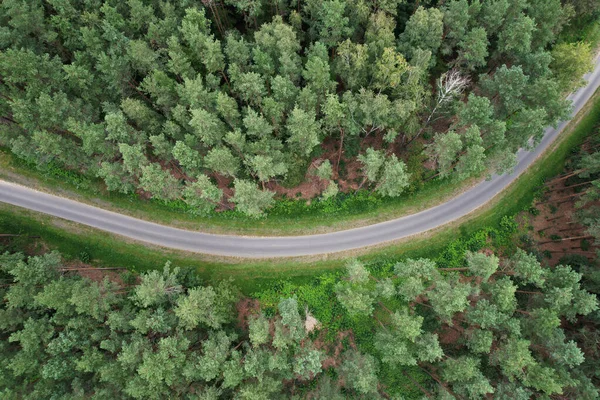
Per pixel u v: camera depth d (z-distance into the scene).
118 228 59.84
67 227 58.97
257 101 53.78
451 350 54.44
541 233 62.56
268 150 53.66
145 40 57.94
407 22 57.53
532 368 43.12
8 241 56.59
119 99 58.41
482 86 58.88
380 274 59.28
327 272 59.31
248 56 54.81
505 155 52.72
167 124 53.47
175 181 53.00
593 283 51.28
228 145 57.72
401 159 63.03
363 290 48.88
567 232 62.50
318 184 63.31
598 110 69.94
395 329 52.00
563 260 58.56
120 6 58.84
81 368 42.12
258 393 42.66
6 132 51.34
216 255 59.47
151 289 44.09
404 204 62.62
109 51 54.22
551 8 60.00
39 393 41.97
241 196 49.62
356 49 53.34
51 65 50.94
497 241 61.59
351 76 55.53
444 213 62.50
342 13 58.38
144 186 53.59
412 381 55.03
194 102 50.81
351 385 52.00
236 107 53.12
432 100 61.56
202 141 55.47
